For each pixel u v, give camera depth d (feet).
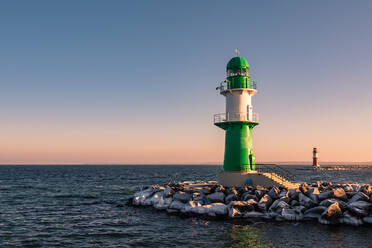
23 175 381.19
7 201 135.64
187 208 91.15
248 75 109.29
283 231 72.23
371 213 76.18
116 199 142.10
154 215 95.86
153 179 301.84
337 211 76.13
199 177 341.41
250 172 103.71
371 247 61.21
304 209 81.51
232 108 107.14
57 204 126.52
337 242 64.18
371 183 252.42
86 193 168.25
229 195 92.48
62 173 450.30
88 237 75.05
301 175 375.86
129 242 70.03
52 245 69.26
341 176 368.68
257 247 62.75
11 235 77.66
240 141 105.81
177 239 70.23
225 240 67.72
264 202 86.33
